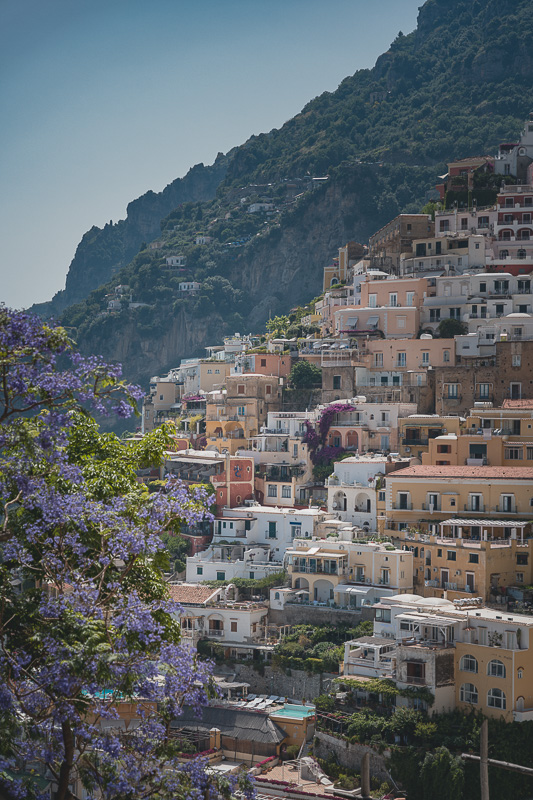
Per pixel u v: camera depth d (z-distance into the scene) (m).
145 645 40.56
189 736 108.81
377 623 112.56
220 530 149.25
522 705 96.81
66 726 38.62
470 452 141.12
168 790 39.97
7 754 39.25
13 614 41.56
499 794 92.00
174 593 131.88
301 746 107.25
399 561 123.31
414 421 153.50
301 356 191.38
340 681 106.50
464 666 99.56
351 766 100.62
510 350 161.62
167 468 171.62
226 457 155.00
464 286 182.12
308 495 158.12
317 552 130.75
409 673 100.81
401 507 133.25
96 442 48.59
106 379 41.28
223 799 41.94
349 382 175.62
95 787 42.62
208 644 126.25
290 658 118.88
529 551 116.44
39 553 43.12
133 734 41.38
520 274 188.12
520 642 97.81
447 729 96.81
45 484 42.00
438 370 165.50
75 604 40.56
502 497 128.12
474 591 114.69
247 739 108.62
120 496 44.19
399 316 181.62
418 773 94.94
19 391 39.38
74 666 37.97
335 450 162.38
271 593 130.00
